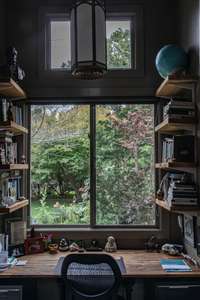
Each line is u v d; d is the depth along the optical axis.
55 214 3.69
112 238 3.46
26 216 3.63
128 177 3.70
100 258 2.56
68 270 2.61
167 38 3.69
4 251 3.05
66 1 3.71
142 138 3.71
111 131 3.72
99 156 3.71
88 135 3.71
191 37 3.06
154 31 3.69
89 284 2.60
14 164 3.12
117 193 3.69
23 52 3.70
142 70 3.67
